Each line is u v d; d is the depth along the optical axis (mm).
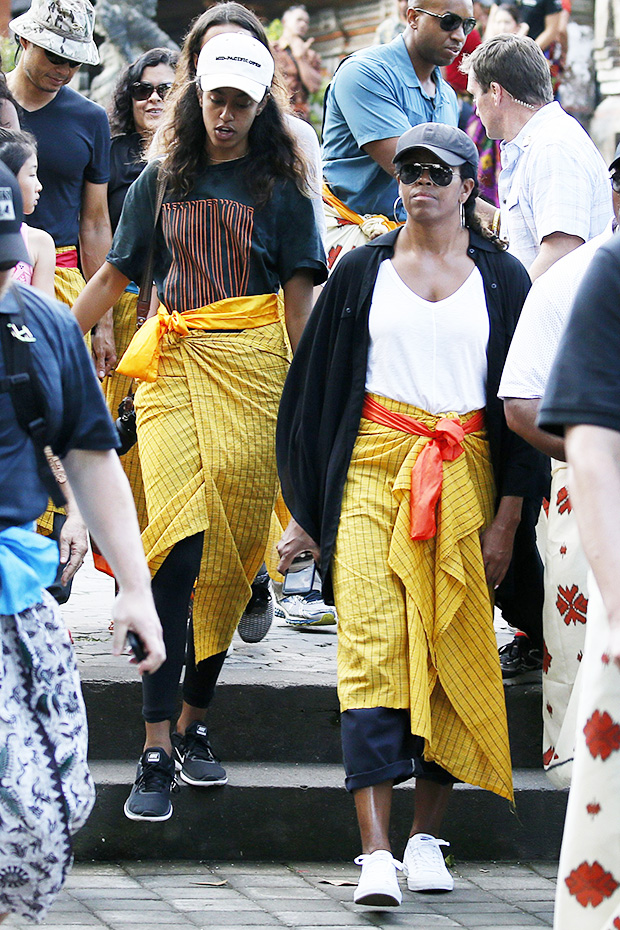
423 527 6844
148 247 7707
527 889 7277
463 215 7191
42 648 4602
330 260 9664
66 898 6750
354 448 7086
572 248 7859
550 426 4508
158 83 9969
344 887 7172
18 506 4625
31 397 4617
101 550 4984
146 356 7410
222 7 7555
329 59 22969
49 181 9422
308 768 7922
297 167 7531
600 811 4418
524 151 8148
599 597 4504
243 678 8094
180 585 7230
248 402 7480
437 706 7105
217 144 7309
